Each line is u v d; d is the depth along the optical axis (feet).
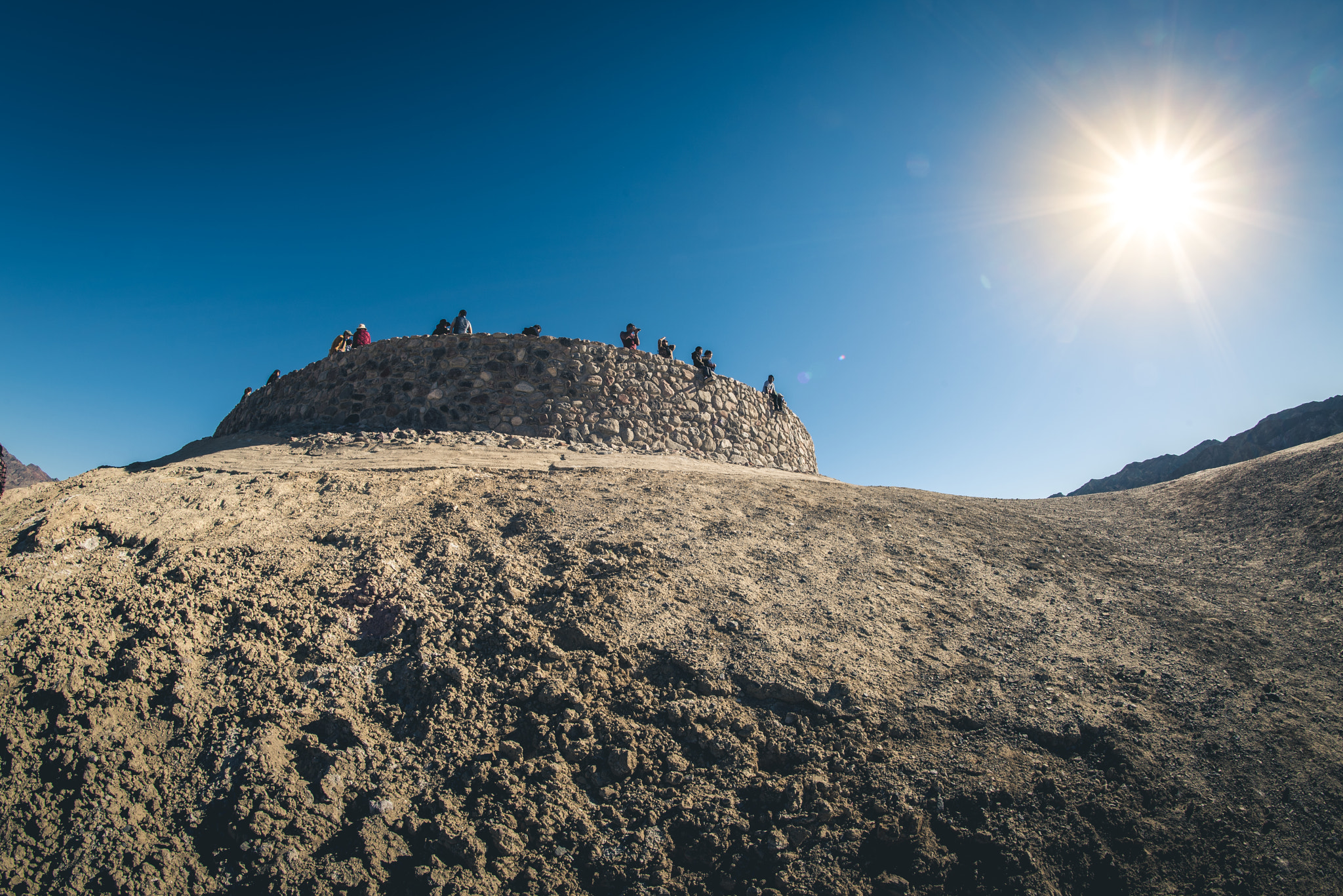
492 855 15.05
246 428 59.26
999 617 24.47
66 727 16.53
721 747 17.75
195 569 23.24
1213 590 26.55
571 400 51.85
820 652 21.43
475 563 25.48
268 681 18.94
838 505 35.24
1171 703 19.83
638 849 15.38
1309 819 15.96
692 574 25.59
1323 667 21.27
